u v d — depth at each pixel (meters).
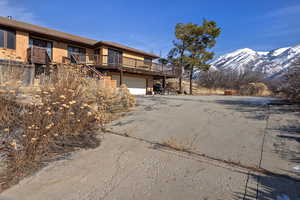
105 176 2.52
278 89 10.89
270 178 2.40
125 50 17.75
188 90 24.34
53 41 14.23
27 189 2.20
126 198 2.05
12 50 11.79
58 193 2.14
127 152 3.31
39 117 2.94
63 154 3.18
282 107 6.90
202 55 20.95
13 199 2.02
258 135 3.92
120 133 4.35
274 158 2.92
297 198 1.99
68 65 5.28
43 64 11.96
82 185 2.30
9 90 3.24
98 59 15.91
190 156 3.11
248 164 2.77
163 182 2.36
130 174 2.57
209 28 20.30
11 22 12.78
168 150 3.38
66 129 3.47
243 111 6.36
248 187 2.22
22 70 4.41
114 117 5.67
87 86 4.66
